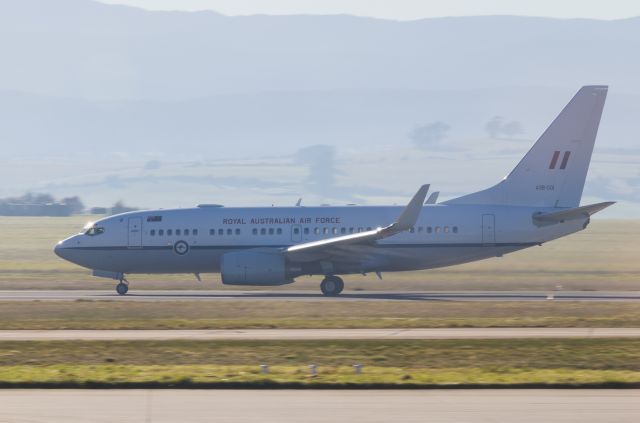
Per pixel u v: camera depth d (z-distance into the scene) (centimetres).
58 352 12638
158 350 12750
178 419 8700
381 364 11762
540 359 12006
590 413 8919
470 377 10644
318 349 12788
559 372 11031
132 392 9981
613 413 8919
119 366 11550
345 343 13250
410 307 18075
